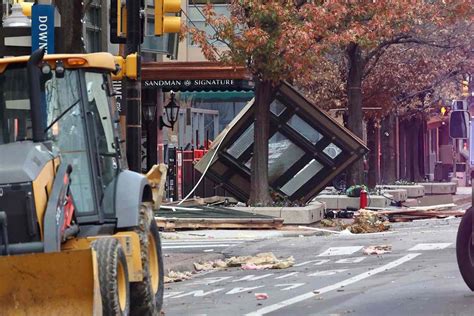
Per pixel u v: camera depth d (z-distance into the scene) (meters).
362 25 65.06
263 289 32.59
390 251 43.56
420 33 80.75
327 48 62.22
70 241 22.83
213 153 65.25
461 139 29.91
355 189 76.25
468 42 86.19
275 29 60.69
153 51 72.81
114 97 25.89
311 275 36.19
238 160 65.25
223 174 65.94
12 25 35.34
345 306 27.61
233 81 70.25
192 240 51.69
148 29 72.38
